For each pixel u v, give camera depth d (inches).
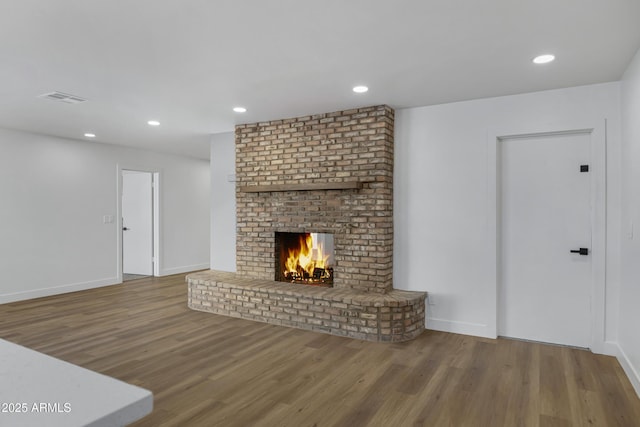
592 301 136.6
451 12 87.6
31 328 163.2
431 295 162.2
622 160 128.0
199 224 318.3
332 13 87.9
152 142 246.2
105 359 129.7
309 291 165.3
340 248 170.2
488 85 136.6
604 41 102.0
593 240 135.7
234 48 106.4
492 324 150.8
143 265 294.2
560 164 144.2
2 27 93.7
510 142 152.3
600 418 93.7
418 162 164.4
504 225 153.2
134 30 95.7
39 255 221.1
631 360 113.9
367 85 137.0
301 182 180.2
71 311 191.0
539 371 120.0
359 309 151.3
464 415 94.8
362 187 165.2
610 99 133.2
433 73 125.3
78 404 27.9
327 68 121.0
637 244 108.7
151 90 141.8
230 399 102.7
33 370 34.1
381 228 161.2
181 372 119.6
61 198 230.7
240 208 199.3
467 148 155.3
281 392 106.7
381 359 130.0
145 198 292.0
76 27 94.0
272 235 189.8
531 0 82.5
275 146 187.8
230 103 158.6
